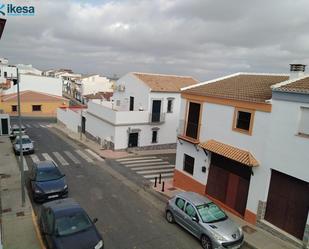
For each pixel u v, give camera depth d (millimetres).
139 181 19406
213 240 10609
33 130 37531
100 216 13641
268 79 16375
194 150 16625
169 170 22344
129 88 31062
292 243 11406
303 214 11289
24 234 11570
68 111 41281
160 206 15273
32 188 14938
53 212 10547
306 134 10961
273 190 12367
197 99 16172
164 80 31062
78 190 16953
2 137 30797
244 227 12828
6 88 51031
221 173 15094
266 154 12375
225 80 18094
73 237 9727
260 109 12555
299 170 11125
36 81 56219
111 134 27969
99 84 72562
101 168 22016
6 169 20141
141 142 28781
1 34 9719
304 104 10844
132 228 12578
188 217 11945
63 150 27016
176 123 30766
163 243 11438
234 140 14023
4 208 13844
